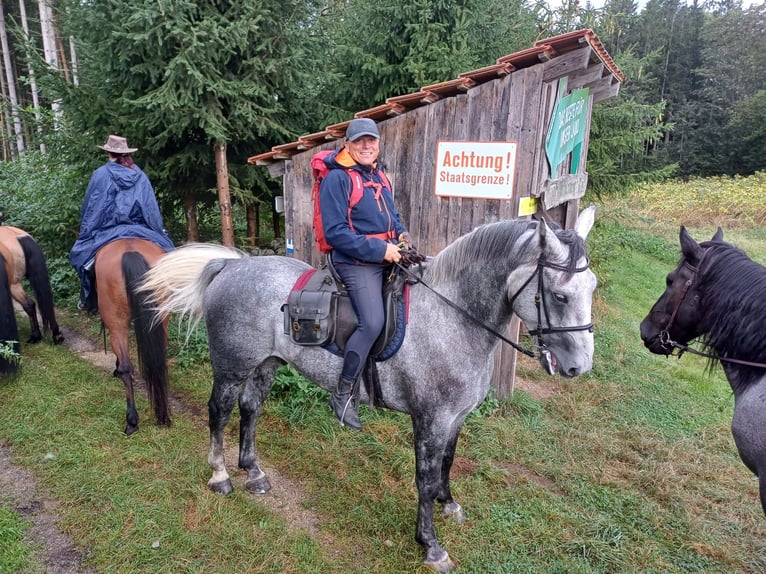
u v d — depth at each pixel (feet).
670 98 115.34
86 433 13.26
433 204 16.02
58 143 21.61
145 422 14.01
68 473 11.69
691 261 9.29
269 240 29.35
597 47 13.69
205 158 21.29
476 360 8.94
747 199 59.21
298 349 9.85
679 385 19.12
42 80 19.21
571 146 17.12
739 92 109.19
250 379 11.47
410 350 9.00
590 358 7.88
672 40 119.96
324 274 9.71
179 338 19.04
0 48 54.90
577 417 15.94
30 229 26.21
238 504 11.06
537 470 13.05
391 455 13.03
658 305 9.75
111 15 18.28
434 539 9.71
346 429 14.07
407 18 21.66
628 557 10.27
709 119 108.17
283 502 11.39
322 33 22.27
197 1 19.48
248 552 9.77
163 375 13.09
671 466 13.50
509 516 11.12
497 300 8.59
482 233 8.65
